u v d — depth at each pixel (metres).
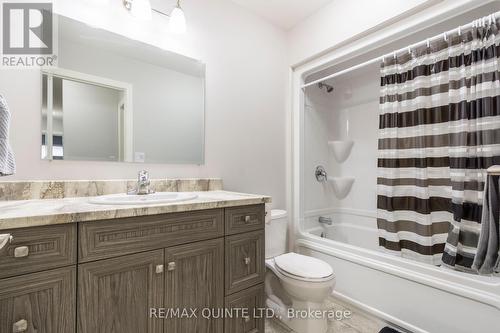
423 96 1.54
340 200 2.72
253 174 2.00
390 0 1.54
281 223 1.87
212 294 1.11
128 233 0.88
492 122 1.25
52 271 0.74
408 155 1.63
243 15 1.96
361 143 2.59
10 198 1.07
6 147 0.85
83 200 1.10
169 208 0.95
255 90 2.03
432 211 1.54
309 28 2.08
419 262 1.44
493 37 1.24
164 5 1.55
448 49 1.43
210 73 1.76
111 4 1.37
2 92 1.10
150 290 0.93
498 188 1.09
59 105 1.22
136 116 1.45
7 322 0.68
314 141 2.54
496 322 1.13
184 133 1.63
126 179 1.39
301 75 2.22
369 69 2.43
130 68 1.43
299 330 1.43
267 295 1.68
